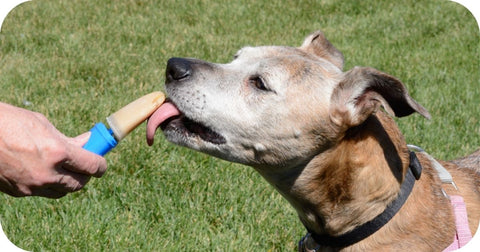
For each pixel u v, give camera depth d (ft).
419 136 5.78
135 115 4.12
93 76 6.77
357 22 9.08
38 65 7.02
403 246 4.09
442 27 8.77
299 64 4.23
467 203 4.23
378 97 4.06
